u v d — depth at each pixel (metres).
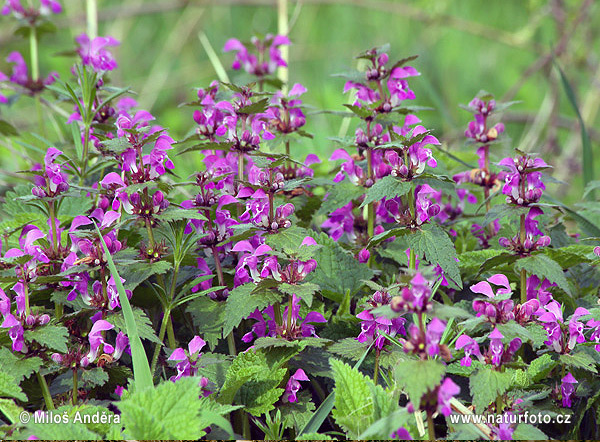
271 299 1.47
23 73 1.80
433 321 1.36
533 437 1.40
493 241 1.61
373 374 1.50
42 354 1.47
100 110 1.64
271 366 1.47
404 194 1.51
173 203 1.52
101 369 1.46
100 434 1.42
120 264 1.47
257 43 1.70
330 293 1.54
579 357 1.45
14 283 1.49
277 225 1.50
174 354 1.45
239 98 1.54
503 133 1.66
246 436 1.47
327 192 1.62
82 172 1.59
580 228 1.67
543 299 1.49
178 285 1.54
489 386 1.40
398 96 1.60
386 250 1.60
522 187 1.48
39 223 1.58
